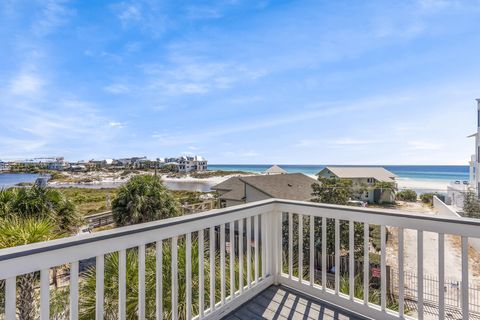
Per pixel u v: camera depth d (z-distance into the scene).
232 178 18.95
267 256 2.70
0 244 2.66
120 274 1.55
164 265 2.89
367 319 2.11
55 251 1.26
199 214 2.03
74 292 1.34
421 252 1.88
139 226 1.63
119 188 10.03
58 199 5.54
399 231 1.98
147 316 2.63
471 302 6.45
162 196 9.91
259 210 2.57
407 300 6.29
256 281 2.55
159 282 1.76
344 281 3.24
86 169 53.41
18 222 3.14
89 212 16.30
